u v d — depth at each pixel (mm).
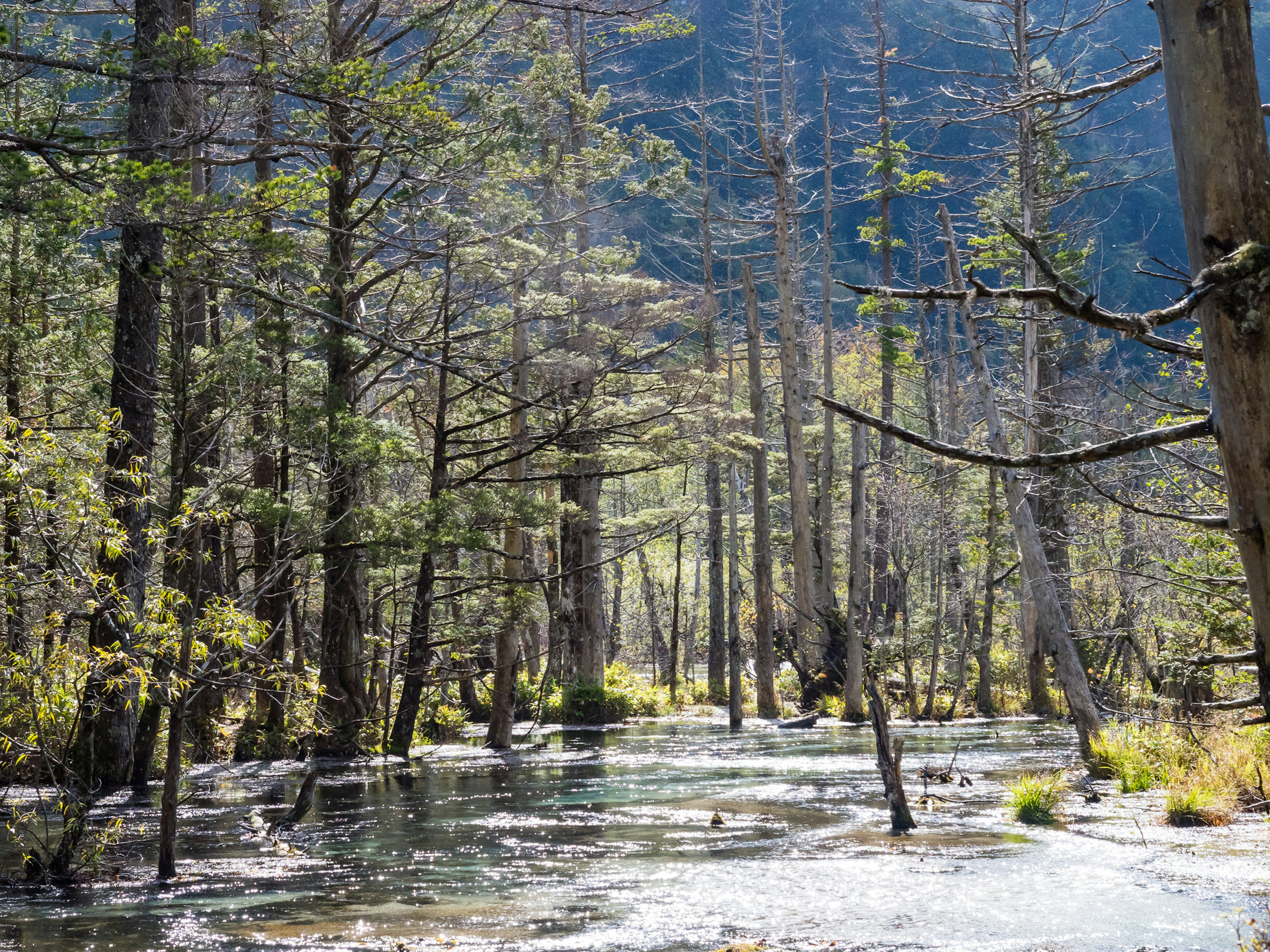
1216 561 11250
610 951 7363
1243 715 14469
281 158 15664
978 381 20000
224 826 12867
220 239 14031
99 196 12836
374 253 21141
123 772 15758
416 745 24750
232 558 23578
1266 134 3232
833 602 40250
